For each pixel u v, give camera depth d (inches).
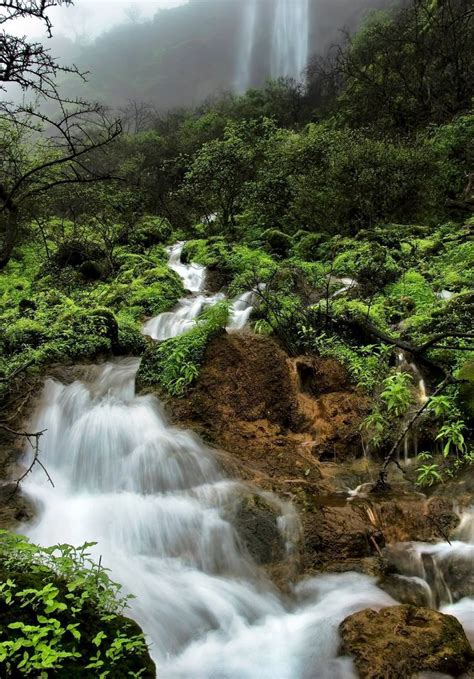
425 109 765.9
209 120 1363.2
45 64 191.0
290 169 623.5
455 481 214.5
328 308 310.8
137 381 277.9
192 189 703.7
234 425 249.6
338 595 171.2
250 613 165.8
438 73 783.1
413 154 491.8
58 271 499.8
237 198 702.5
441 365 265.9
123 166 871.7
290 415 259.1
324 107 1162.0
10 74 185.2
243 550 187.3
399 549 189.3
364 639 141.9
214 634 156.9
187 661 147.3
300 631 157.2
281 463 232.4
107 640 110.6
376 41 951.0
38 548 130.4
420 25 855.7
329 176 514.6
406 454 239.0
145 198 759.7
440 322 287.0
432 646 136.2
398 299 344.2
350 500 208.5
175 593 167.9
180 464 220.4
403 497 211.8
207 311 295.4
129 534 189.9
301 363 273.3
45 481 220.7
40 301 390.0
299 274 403.9
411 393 259.0
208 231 713.0
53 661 98.6
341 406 257.1
